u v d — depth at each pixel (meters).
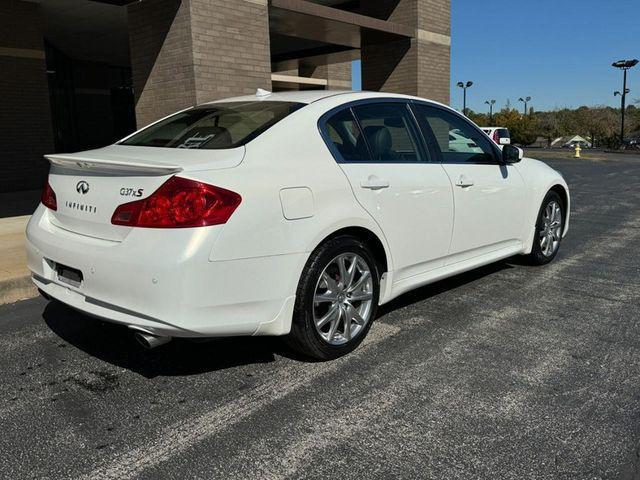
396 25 13.17
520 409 3.07
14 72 12.19
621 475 2.51
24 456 2.68
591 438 2.79
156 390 3.33
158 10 9.09
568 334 4.14
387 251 3.96
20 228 7.55
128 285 3.00
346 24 12.05
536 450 2.70
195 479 2.50
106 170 3.29
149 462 2.62
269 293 3.23
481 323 4.36
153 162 3.12
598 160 27.58
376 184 3.83
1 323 4.43
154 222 2.99
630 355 3.77
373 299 3.89
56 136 17.97
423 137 4.48
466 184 4.62
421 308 4.71
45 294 3.74
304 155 3.56
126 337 4.14
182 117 4.32
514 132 62.72
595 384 3.36
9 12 11.97
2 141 12.17
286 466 2.59
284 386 3.36
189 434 2.86
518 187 5.30
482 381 3.40
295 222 3.33
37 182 12.85
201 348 3.93
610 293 5.11
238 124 3.72
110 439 2.82
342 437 2.82
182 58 8.88
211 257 2.98
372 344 3.96
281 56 17.91
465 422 2.94
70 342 4.05
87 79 20.45
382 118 4.23
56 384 3.41
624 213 9.76
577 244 7.17
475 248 4.86
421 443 2.76
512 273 5.76
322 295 3.57
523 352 3.82
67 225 3.52
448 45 14.84
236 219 3.07
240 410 3.09
